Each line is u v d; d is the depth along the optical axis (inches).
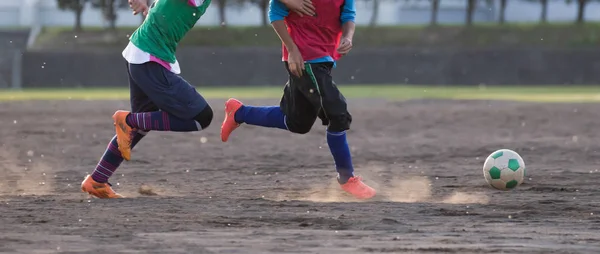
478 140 1676.9
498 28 5767.7
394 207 774.5
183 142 1633.9
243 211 741.9
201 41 5689.0
